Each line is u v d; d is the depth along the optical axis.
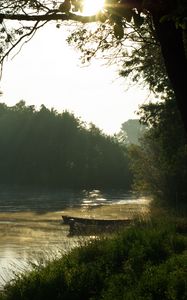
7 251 29.06
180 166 43.31
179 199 53.50
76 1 6.39
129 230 18.34
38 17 7.71
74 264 14.99
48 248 27.11
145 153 58.22
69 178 123.19
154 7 6.19
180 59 6.61
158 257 15.12
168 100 36.53
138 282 12.09
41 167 122.56
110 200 80.62
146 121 38.59
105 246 16.67
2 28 8.34
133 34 14.32
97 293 12.38
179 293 10.82
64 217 45.84
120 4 5.63
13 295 13.05
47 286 12.83
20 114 126.81
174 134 37.88
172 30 6.56
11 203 69.81
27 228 41.91
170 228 20.23
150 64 22.16
